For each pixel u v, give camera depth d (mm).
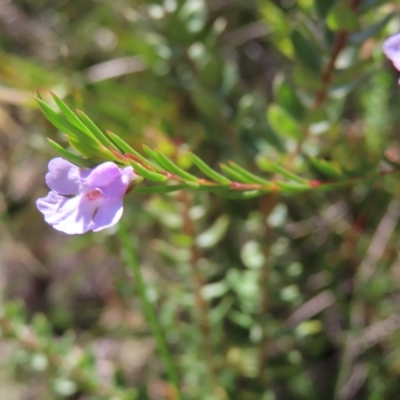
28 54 304
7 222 298
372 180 177
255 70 290
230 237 266
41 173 296
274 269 230
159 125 263
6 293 313
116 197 145
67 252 299
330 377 263
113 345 288
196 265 222
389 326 247
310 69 196
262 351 236
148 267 268
